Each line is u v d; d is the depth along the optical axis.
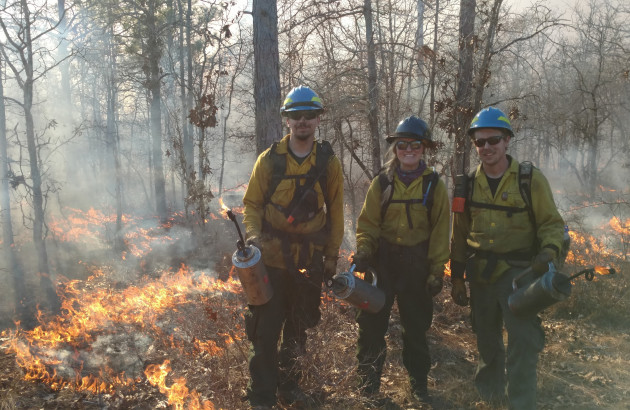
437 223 3.74
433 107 7.84
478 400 3.87
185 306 5.84
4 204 9.38
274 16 6.90
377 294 3.66
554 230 3.38
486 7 7.25
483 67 7.16
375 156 8.54
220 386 3.91
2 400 3.86
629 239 7.95
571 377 4.31
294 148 3.56
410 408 3.78
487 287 3.63
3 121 9.29
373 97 8.30
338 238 3.70
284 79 8.58
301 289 3.66
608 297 6.06
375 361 3.88
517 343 3.39
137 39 18.64
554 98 17.05
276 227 3.55
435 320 5.65
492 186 3.60
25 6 7.80
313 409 3.71
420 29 9.47
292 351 3.83
